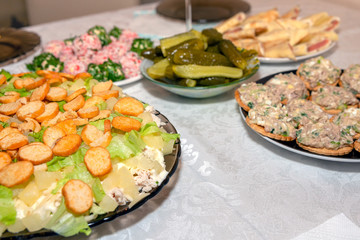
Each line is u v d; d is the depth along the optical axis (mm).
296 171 1061
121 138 926
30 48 1883
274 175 1047
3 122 1061
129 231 891
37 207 825
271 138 1096
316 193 975
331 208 924
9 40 1964
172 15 2176
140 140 946
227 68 1355
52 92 1152
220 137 1222
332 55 1757
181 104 1430
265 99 1225
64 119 1033
